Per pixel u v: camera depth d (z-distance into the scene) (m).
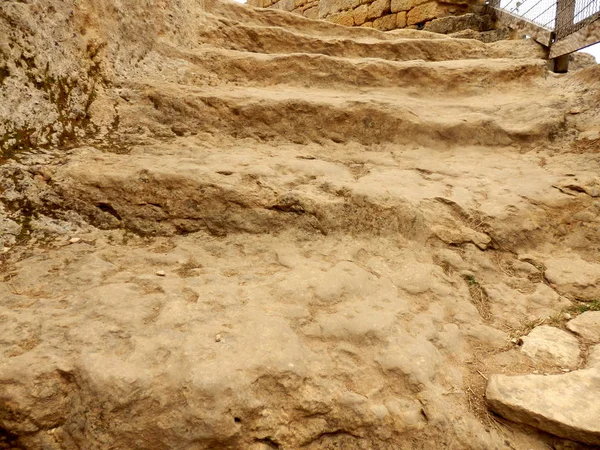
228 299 1.95
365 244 2.56
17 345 1.56
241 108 3.47
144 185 2.51
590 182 2.96
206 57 4.18
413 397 1.70
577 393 1.70
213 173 2.65
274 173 2.79
